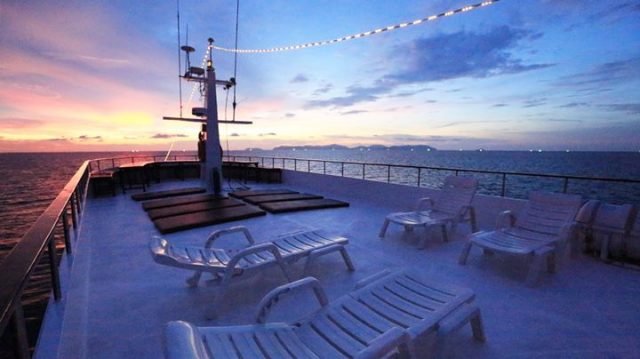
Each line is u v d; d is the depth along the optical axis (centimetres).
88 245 374
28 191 4875
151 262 325
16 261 93
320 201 629
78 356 173
